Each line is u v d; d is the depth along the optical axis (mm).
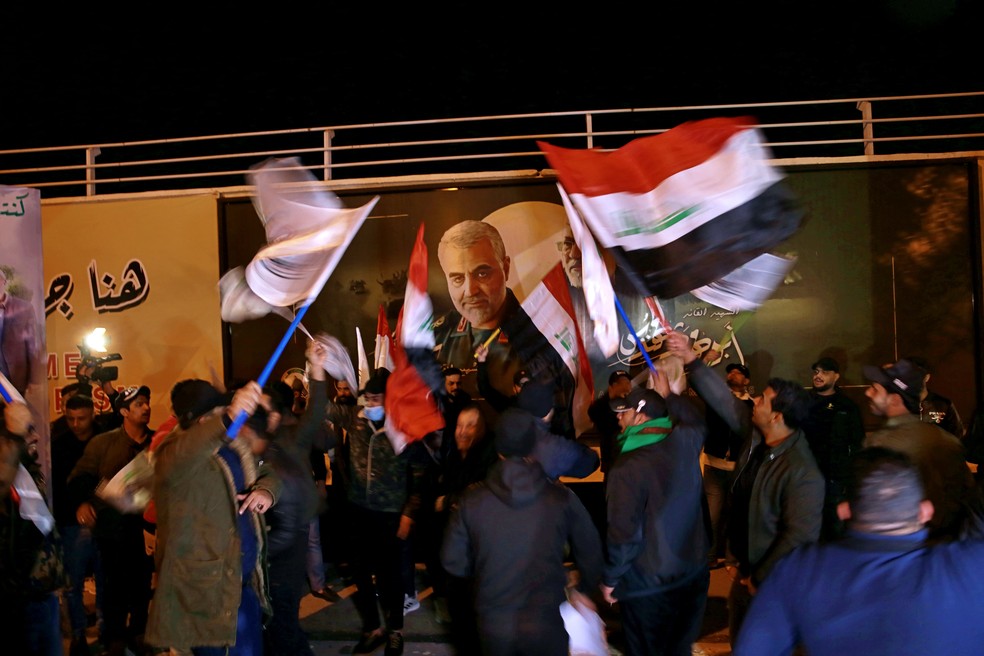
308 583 7930
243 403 4215
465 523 3955
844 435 6410
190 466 4148
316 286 4738
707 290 5395
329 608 7305
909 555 2500
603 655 4074
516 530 3895
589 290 5637
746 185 5012
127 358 8648
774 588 2617
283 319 8484
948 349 8000
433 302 8391
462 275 8352
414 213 8430
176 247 8648
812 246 8094
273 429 5312
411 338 6852
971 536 3184
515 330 8242
